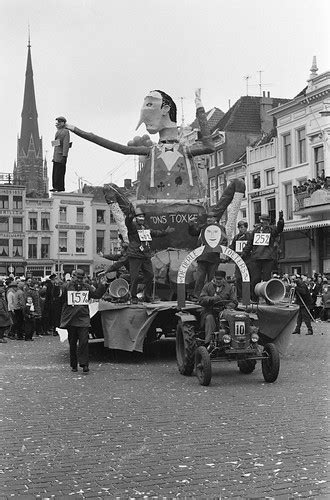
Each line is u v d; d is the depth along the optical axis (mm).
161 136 18203
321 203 38250
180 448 6734
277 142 44906
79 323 12469
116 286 14305
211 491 5410
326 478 5695
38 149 171000
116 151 18016
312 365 13055
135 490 5465
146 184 17391
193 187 17391
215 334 11016
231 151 52875
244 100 55156
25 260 72188
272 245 14641
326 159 39781
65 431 7590
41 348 17828
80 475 5891
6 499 5289
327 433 7285
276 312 13219
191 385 10852
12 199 72188
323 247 40156
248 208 48406
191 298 15352
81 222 75250
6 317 19703
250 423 7844
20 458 6457
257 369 12836
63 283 22750
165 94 18125
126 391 10312
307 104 41438
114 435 7359
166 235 16562
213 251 12297
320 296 28031
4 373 12523
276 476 5766
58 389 10562
